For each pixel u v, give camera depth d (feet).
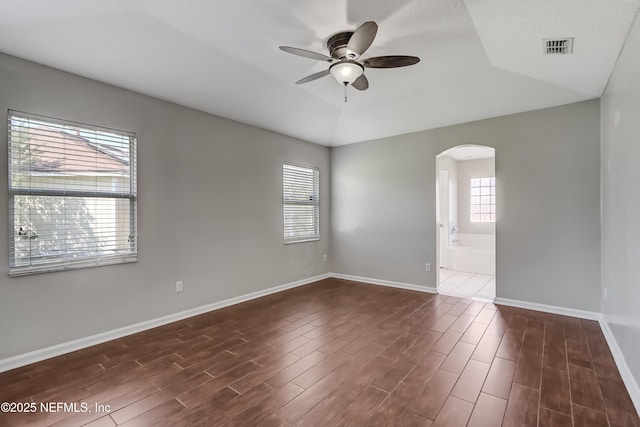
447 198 21.91
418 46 8.59
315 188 17.67
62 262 8.71
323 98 12.77
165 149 11.00
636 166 6.64
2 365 7.74
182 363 8.14
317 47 8.67
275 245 15.17
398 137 15.97
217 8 7.04
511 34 7.75
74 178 8.95
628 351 7.17
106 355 8.59
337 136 16.89
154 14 7.28
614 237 8.86
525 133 12.48
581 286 11.37
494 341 9.37
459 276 18.76
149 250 10.55
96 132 9.38
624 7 6.39
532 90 11.09
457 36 8.06
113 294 9.71
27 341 8.13
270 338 9.71
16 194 7.98
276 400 6.53
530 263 12.34
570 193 11.57
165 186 10.99
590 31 7.32
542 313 11.85
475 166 24.21
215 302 12.54
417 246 15.40
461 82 11.08
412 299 13.83
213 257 12.48
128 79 9.55
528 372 7.58
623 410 6.15
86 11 6.91
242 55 9.25
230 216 13.14
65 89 8.79
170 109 11.16
